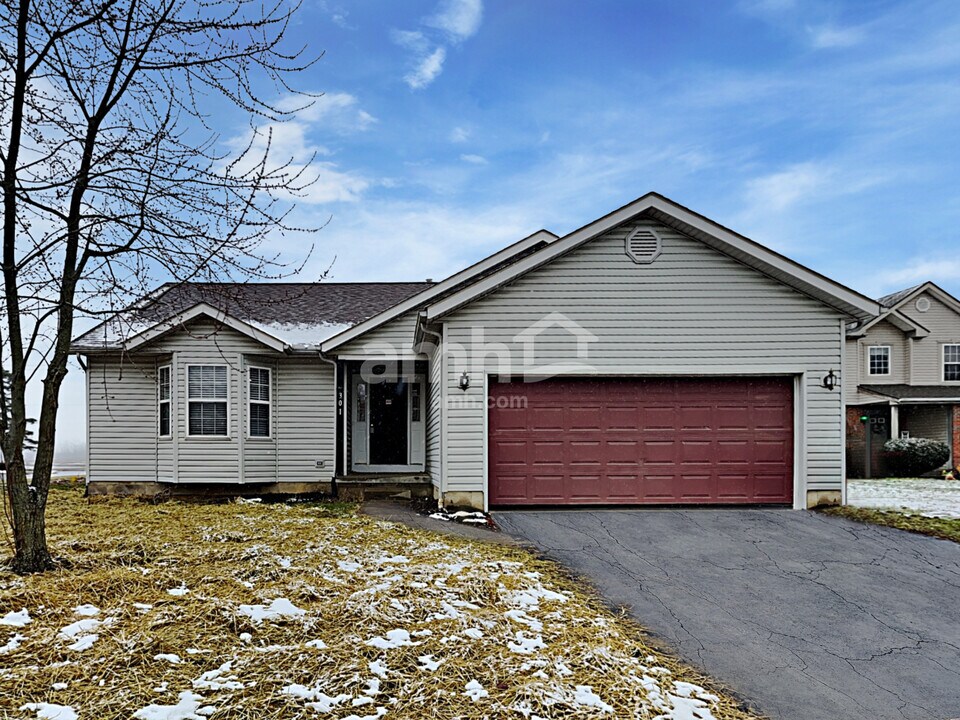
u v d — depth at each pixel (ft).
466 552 23.22
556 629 16.20
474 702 12.10
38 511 18.48
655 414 32.63
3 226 18.52
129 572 18.39
